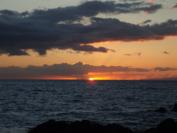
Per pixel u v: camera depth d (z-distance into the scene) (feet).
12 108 225.97
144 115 178.29
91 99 314.96
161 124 101.50
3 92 433.07
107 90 517.14
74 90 513.45
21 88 573.74
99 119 166.20
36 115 186.19
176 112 191.11
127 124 145.89
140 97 345.51
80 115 185.88
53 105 252.62
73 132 98.53
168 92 455.63
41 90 503.20
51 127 100.94
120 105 253.85
